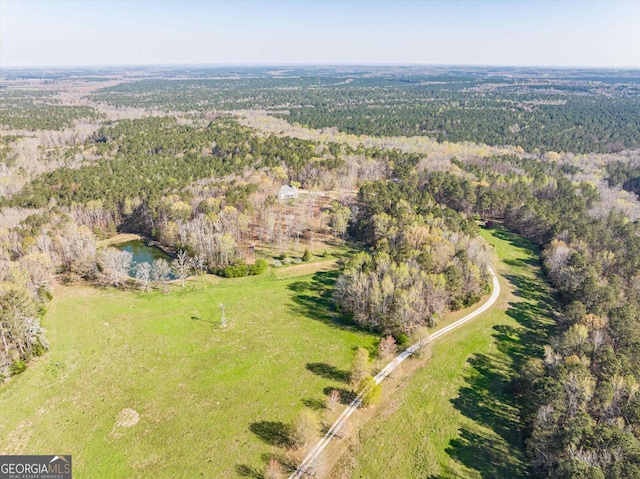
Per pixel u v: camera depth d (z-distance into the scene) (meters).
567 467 55.19
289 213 163.88
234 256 130.00
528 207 157.38
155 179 175.12
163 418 71.69
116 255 120.12
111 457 64.31
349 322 99.88
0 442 66.44
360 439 68.25
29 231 127.75
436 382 81.69
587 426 61.12
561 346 85.19
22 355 84.19
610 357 75.69
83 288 114.12
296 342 92.56
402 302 94.94
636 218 162.75
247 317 102.00
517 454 66.88
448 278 102.50
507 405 76.94
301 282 119.94
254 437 68.06
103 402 75.06
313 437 67.88
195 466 62.94
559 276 118.69
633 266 117.06
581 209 159.75
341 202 168.25
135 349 89.25
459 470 63.69
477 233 141.75
